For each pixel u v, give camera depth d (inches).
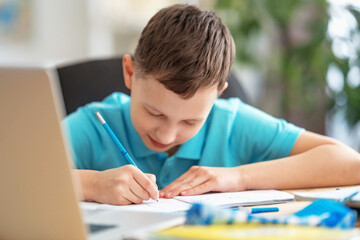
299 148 50.0
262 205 35.0
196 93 39.5
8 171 23.1
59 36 125.7
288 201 36.5
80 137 49.9
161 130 41.4
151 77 39.9
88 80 58.1
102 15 126.5
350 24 98.4
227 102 54.6
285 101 105.1
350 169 44.4
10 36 117.7
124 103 52.3
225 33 43.7
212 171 41.8
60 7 125.1
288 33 107.3
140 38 43.5
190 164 50.4
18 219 23.6
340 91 99.3
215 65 40.5
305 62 101.5
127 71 47.6
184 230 21.3
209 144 50.9
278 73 105.0
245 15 100.4
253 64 104.3
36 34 122.2
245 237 19.9
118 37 131.0
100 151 50.0
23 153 22.6
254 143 51.6
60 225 22.8
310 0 99.8
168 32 40.8
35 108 21.9
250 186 42.4
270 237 20.0
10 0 117.2
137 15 124.6
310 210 27.3
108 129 40.7
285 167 44.0
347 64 97.7
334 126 113.7
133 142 49.2
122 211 27.8
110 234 23.2
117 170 37.0
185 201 36.0
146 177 36.0
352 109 98.6
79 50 127.5
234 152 52.2
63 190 22.3
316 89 103.0
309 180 43.6
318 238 20.1
